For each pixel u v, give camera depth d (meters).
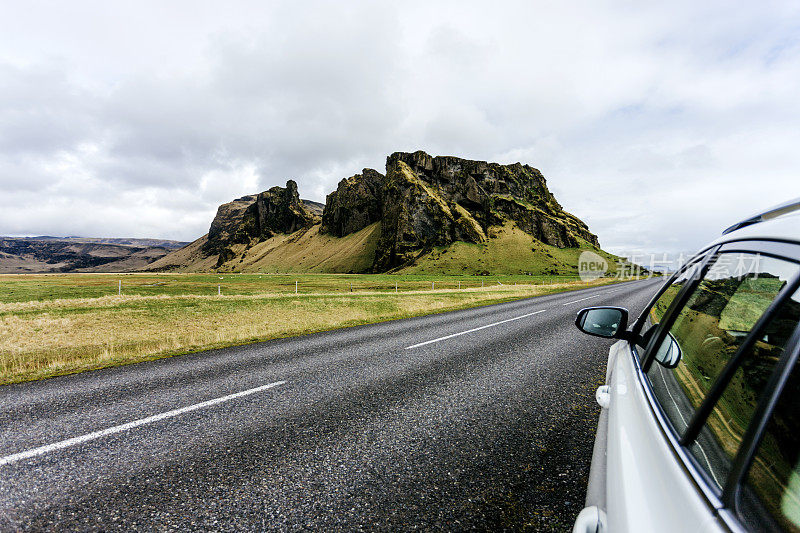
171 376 6.24
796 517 0.77
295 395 5.21
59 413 4.56
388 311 17.91
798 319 0.92
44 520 2.53
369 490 2.90
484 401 4.94
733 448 0.96
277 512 2.63
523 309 16.91
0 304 19.44
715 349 1.57
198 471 3.19
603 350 8.10
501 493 2.84
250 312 17.20
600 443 2.10
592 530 1.37
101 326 14.19
